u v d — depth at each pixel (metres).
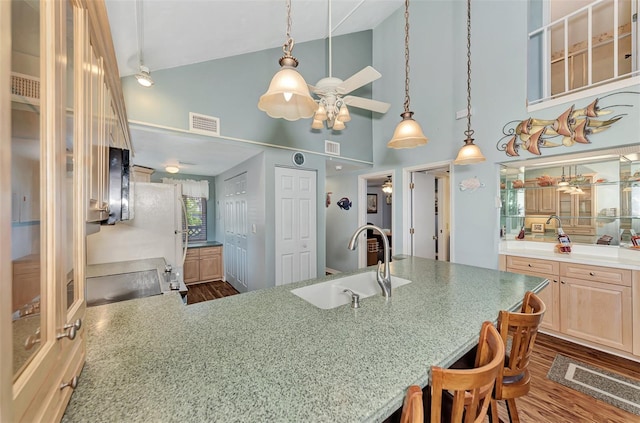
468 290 1.65
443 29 3.71
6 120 0.35
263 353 0.92
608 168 2.92
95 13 0.88
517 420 1.45
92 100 0.92
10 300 0.36
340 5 3.05
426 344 0.99
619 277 2.40
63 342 0.59
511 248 3.49
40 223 0.48
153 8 1.69
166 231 2.93
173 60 2.60
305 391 0.73
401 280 1.90
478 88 3.37
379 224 8.25
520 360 1.24
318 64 3.92
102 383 0.75
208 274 5.10
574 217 3.15
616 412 1.77
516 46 3.04
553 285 2.80
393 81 4.39
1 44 0.34
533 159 2.99
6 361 0.35
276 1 2.27
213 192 5.77
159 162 4.27
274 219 3.63
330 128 4.21
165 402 0.68
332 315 1.26
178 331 1.08
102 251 2.64
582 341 2.62
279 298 1.48
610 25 3.42
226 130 3.12
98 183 1.04
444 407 1.07
